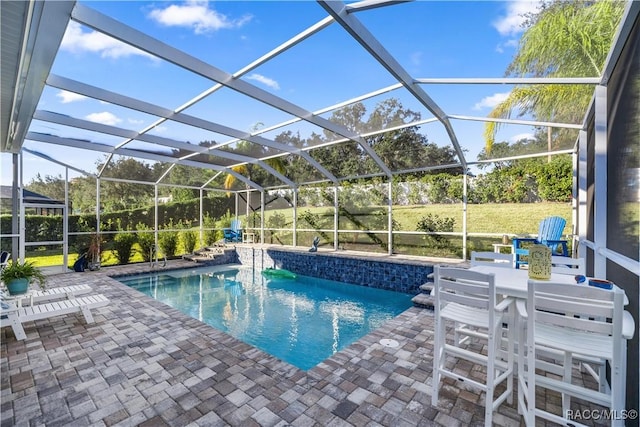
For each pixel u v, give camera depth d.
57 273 9.07
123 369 3.49
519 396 2.63
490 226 8.34
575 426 2.15
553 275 3.20
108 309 5.73
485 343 4.14
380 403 2.82
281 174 10.98
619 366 2.01
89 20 3.37
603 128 3.61
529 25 4.27
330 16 3.43
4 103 4.66
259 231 13.80
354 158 8.97
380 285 8.77
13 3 2.65
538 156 7.39
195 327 4.81
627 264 2.35
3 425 2.58
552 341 2.41
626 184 2.78
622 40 2.88
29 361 3.70
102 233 10.12
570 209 7.29
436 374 2.77
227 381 3.22
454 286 2.71
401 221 9.91
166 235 11.83
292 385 3.13
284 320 6.53
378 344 4.11
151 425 2.57
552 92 4.75
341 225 11.23
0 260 6.67
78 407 2.81
